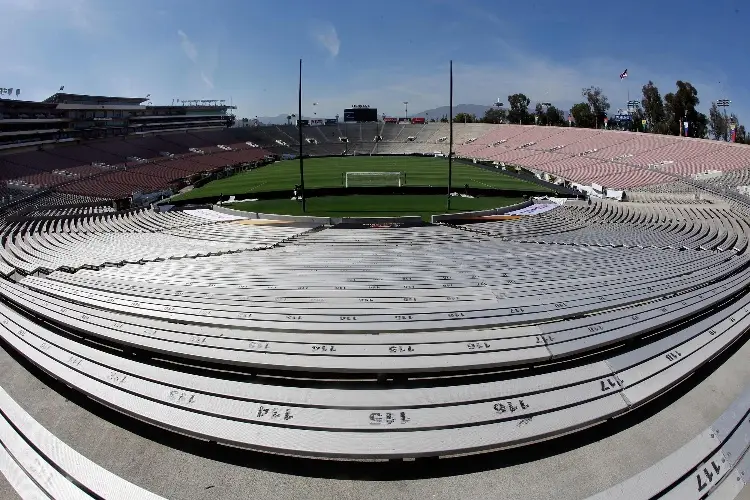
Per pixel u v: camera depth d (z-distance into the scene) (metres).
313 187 50.53
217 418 6.88
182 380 7.76
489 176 61.16
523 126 92.50
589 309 10.41
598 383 7.62
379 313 10.21
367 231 30.38
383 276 14.79
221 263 18.61
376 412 6.84
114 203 47.75
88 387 7.90
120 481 6.31
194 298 12.16
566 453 6.70
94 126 83.19
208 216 38.19
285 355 8.20
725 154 52.28
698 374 8.75
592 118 113.88
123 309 11.13
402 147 99.50
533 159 72.50
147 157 75.81
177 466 6.62
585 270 15.12
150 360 9.18
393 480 6.27
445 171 66.00
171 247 24.53
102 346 10.00
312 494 6.09
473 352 8.20
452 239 26.42
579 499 5.93
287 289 13.02
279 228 32.25
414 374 8.17
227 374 8.56
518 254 19.36
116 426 7.53
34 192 50.50
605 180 54.56
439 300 11.38
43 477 6.51
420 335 8.95
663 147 61.50
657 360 8.43
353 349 8.34
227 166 77.06
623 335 8.91
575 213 36.22
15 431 7.51
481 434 6.49
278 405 7.04
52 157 63.56
